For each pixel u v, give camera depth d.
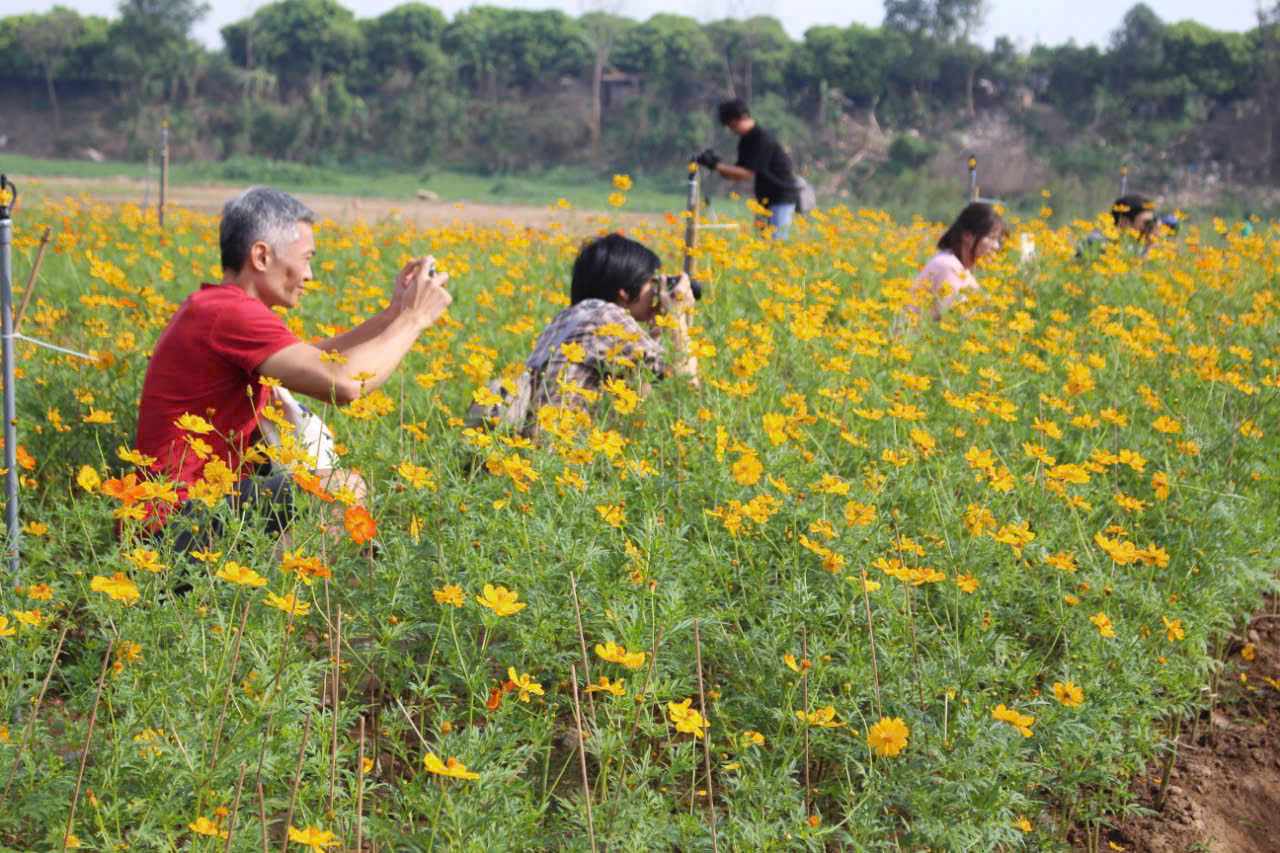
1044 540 3.56
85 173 71.75
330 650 3.10
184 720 2.60
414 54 104.44
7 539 3.14
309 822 2.46
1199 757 3.40
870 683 2.97
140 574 2.91
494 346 5.40
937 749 2.77
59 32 101.56
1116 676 3.04
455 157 87.81
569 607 3.08
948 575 3.38
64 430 4.09
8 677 2.70
